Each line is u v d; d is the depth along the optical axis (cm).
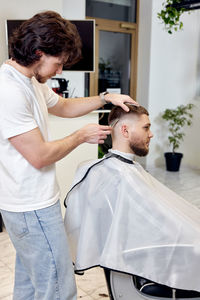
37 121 126
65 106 156
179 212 123
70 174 274
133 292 128
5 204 127
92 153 281
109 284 128
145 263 119
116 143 136
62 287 132
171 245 117
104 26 471
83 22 305
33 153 115
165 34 491
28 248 130
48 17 112
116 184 128
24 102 114
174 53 505
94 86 479
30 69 119
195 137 519
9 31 299
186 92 529
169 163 498
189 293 126
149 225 120
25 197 124
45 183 126
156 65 493
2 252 250
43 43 109
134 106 134
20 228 127
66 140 121
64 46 113
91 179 136
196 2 352
